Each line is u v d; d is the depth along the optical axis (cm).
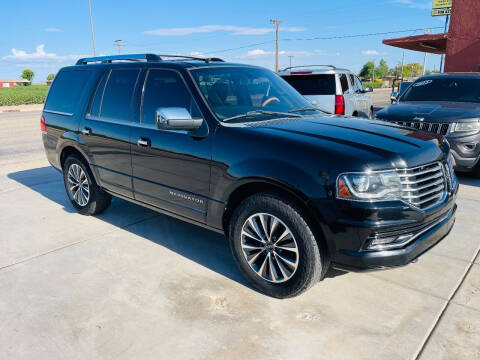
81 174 491
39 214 511
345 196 259
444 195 302
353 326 274
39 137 1263
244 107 360
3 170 776
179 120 315
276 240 297
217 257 382
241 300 307
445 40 1706
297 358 245
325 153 270
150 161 379
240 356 247
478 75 739
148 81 394
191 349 254
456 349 250
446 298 305
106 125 427
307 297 310
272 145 291
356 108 962
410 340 259
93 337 268
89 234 441
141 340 264
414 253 275
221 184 318
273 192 291
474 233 423
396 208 261
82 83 481
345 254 266
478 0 1459
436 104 681
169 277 344
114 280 341
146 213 508
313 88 864
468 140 593
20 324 283
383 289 320
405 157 273
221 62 406
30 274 354
